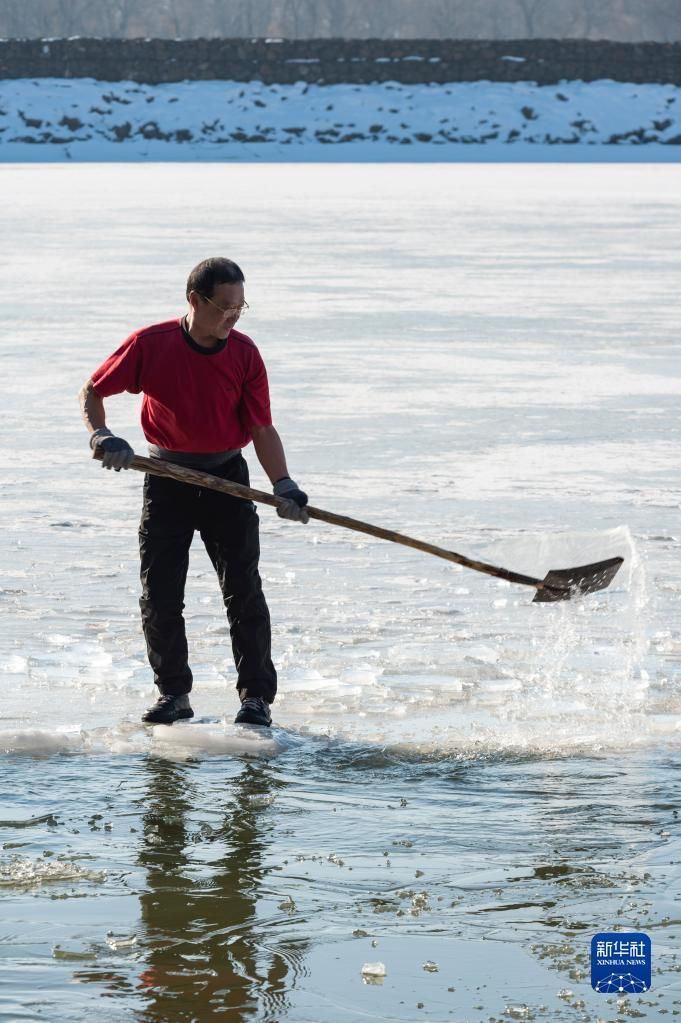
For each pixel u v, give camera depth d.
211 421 10.53
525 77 139.88
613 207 72.00
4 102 132.50
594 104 137.00
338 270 43.09
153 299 35.97
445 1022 6.25
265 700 10.48
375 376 25.19
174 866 7.86
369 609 12.97
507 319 32.81
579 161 126.19
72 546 14.84
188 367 10.39
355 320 32.38
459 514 16.09
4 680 11.12
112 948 6.89
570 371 25.89
